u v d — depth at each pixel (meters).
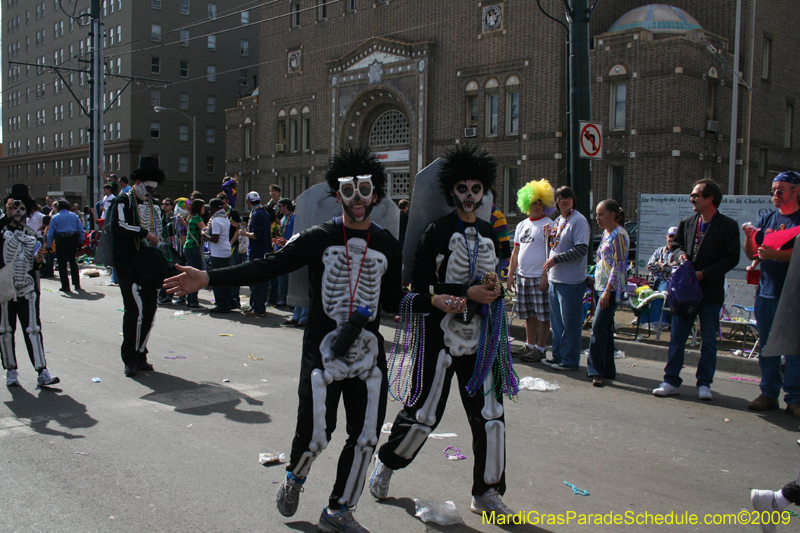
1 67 74.31
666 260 9.34
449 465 4.64
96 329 9.83
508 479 4.42
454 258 3.77
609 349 7.23
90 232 23.27
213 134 56.34
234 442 5.03
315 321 3.49
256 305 11.49
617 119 24.58
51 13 64.31
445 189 3.86
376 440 3.47
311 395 3.38
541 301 8.07
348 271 3.48
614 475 4.53
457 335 3.72
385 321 11.25
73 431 5.23
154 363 7.71
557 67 25.38
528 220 8.31
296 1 35.91
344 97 33.09
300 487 3.58
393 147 31.56
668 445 5.16
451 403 6.18
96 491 4.09
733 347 8.71
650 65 23.39
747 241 5.98
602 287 7.25
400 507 3.97
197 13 55.06
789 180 5.92
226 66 56.78
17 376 6.61
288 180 37.00
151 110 53.41
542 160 25.88
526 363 8.12
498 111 27.33
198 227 12.26
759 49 27.20
